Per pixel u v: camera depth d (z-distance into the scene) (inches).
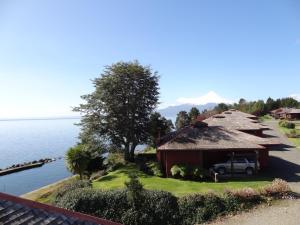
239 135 1619.1
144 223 1014.4
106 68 1914.4
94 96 1861.5
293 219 952.9
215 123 2098.9
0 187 2063.2
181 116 3654.0
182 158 1498.5
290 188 1215.6
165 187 1284.4
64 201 1080.8
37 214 299.6
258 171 1517.0
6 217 281.7
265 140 1578.5
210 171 1457.9
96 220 319.9
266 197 1124.5
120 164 1876.2
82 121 1891.0
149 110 1984.5
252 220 979.3
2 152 4028.1
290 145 2313.0
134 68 1895.9
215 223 997.8
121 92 1892.2
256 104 5526.6
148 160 1907.0
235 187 1240.8
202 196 1082.7
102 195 1067.9
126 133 1878.7
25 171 2672.2
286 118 4680.1
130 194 1051.9
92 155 1843.0
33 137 6815.9
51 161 3174.2
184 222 1023.0
